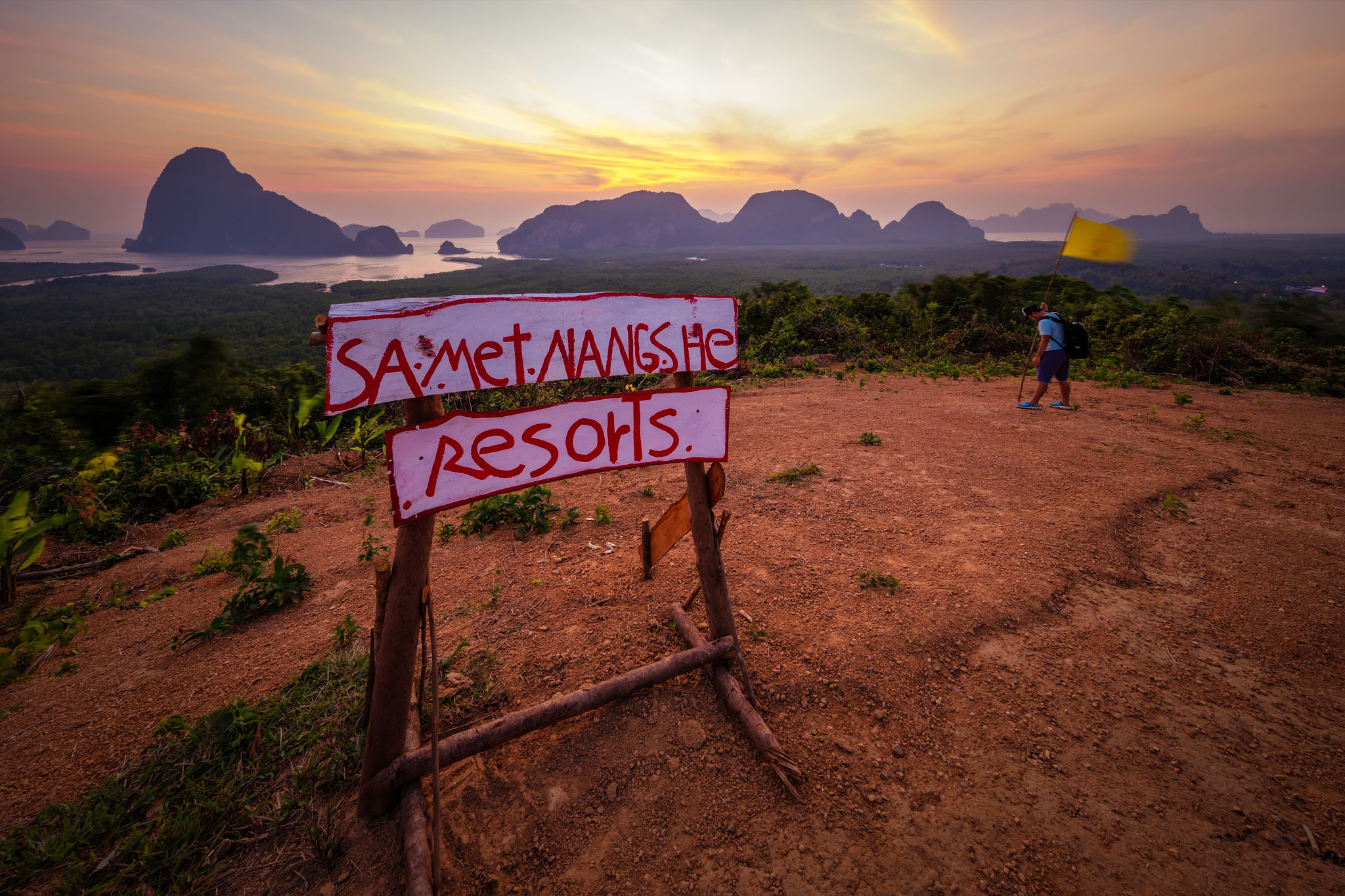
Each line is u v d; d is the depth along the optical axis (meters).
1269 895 1.79
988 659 2.79
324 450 7.75
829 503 4.54
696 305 2.40
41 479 5.95
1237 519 4.20
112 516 5.30
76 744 2.43
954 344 13.09
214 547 4.73
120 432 8.08
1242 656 2.81
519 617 3.11
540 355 2.12
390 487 1.85
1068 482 4.86
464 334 1.96
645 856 1.94
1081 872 1.87
